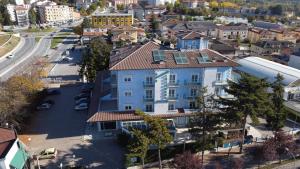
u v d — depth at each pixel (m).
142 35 175.00
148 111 65.19
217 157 57.06
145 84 62.03
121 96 63.12
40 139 63.25
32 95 74.50
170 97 64.50
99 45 96.00
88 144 61.53
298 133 66.25
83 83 100.44
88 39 177.75
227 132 62.06
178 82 63.25
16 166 45.72
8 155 44.62
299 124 70.88
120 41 133.25
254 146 60.72
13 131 50.88
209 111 55.03
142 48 64.31
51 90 91.56
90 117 62.75
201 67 61.72
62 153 58.19
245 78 51.59
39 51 161.88
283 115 60.72
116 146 60.91
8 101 63.38
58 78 109.88
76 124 70.12
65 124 70.19
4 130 50.50
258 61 108.38
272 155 51.56
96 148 60.16
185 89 64.56
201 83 63.75
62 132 66.25
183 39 66.19
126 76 60.97
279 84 62.44
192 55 64.31
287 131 65.19
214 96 62.97
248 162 55.62
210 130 53.22
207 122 52.09
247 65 106.56
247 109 50.41
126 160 53.38
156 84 61.91
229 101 52.69
